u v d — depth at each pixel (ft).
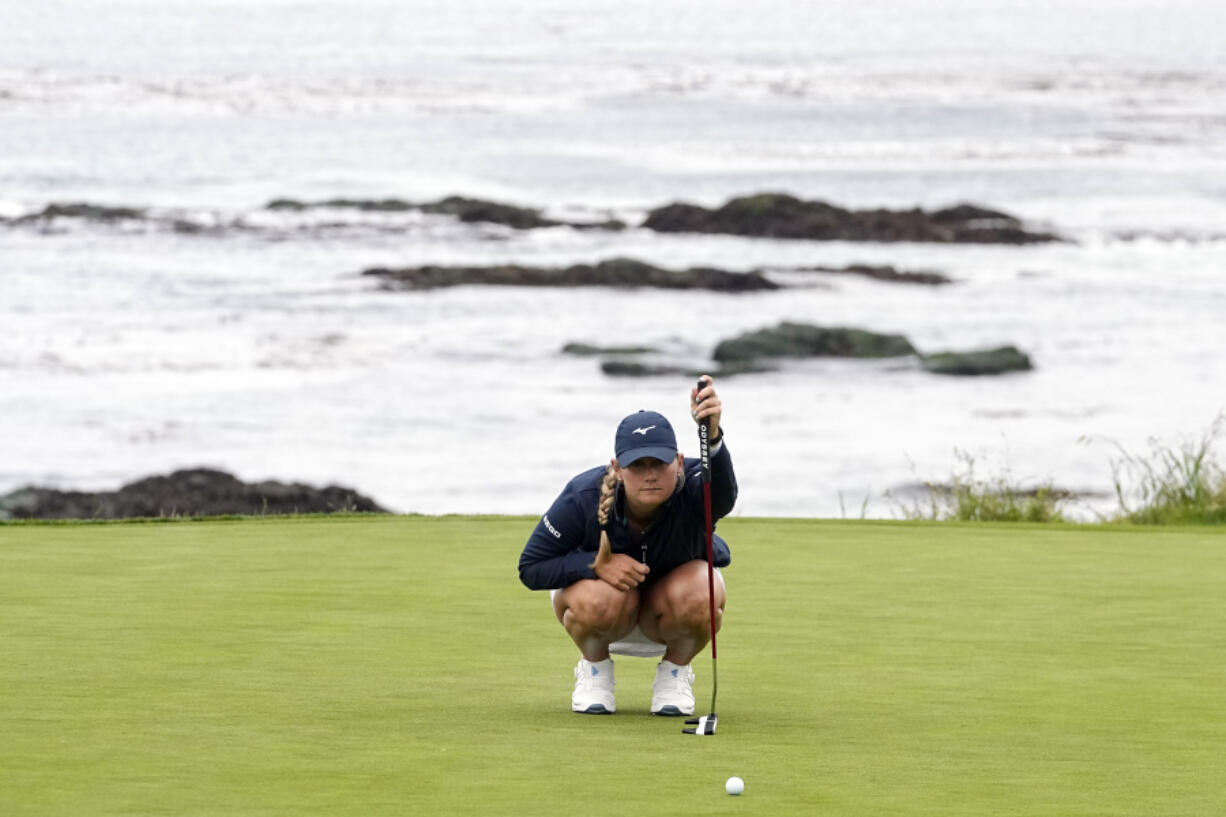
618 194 654.12
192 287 429.79
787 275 472.03
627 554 55.88
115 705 55.93
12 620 71.77
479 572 85.76
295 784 45.85
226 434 281.74
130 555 90.58
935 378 339.57
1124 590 82.12
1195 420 294.05
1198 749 51.16
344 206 567.59
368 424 291.38
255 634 69.31
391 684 60.23
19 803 43.47
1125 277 476.13
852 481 244.63
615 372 343.26
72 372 328.70
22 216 528.22
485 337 377.71
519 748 50.65
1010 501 132.87
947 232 542.57
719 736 52.70
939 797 45.11
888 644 68.69
